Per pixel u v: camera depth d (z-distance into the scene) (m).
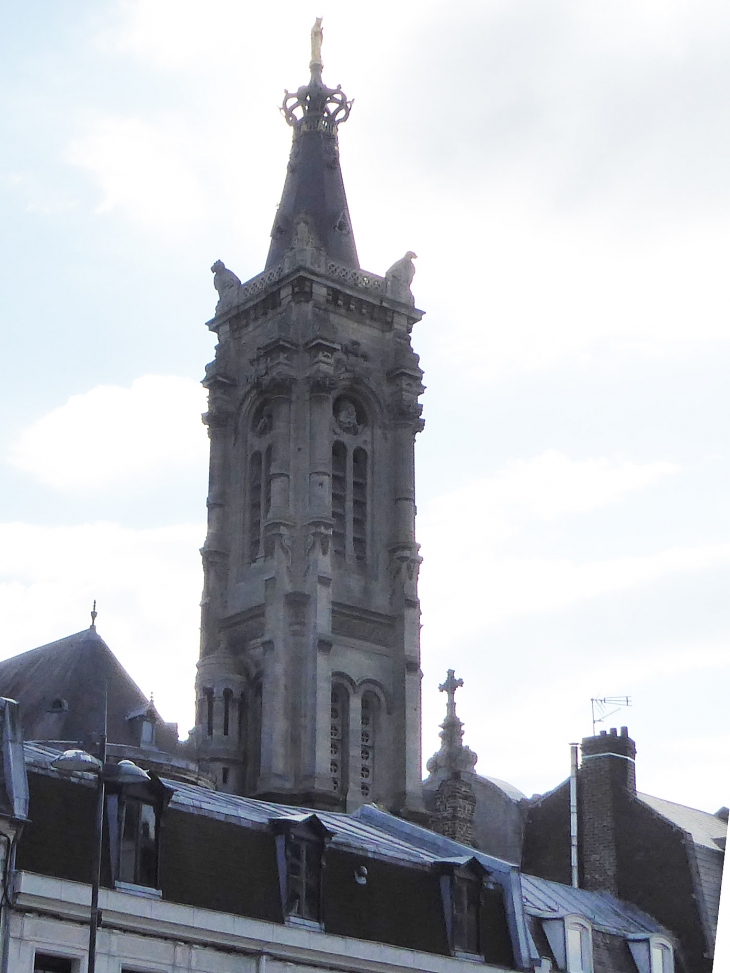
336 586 139.00
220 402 146.38
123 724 111.50
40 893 57.31
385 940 68.69
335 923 67.19
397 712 138.88
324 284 145.38
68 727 109.50
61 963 58.06
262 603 137.62
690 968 97.12
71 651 115.25
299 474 140.12
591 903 98.94
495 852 133.88
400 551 142.50
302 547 137.88
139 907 60.19
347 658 138.00
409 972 68.75
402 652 140.00
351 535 141.75
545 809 108.00
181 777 109.88
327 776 132.25
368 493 144.00
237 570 142.12
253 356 145.75
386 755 137.88
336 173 157.12
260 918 64.25
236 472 145.12
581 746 106.62
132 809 61.66
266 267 153.75
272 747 132.25
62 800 60.03
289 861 66.31
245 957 63.22
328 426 141.00
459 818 125.56
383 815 83.88
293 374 142.25
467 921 72.62
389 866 71.00
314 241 146.88
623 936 90.00
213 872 63.91
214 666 136.88
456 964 70.81
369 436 145.50
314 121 158.88
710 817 109.94
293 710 133.88
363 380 145.50
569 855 105.31
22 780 58.41
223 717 135.62
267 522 138.75
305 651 135.25
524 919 75.69
